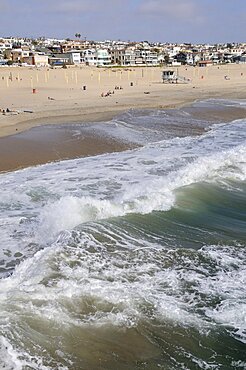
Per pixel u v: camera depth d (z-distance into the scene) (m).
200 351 6.37
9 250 10.20
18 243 10.58
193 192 13.77
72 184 15.39
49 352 6.02
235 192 14.11
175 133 27.14
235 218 12.05
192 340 6.57
